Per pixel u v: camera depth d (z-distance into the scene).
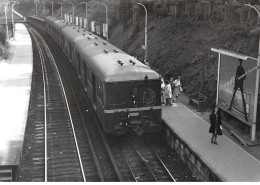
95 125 20.67
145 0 41.94
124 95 16.83
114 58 19.11
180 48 28.28
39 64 41.72
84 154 16.64
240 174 12.72
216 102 18.78
